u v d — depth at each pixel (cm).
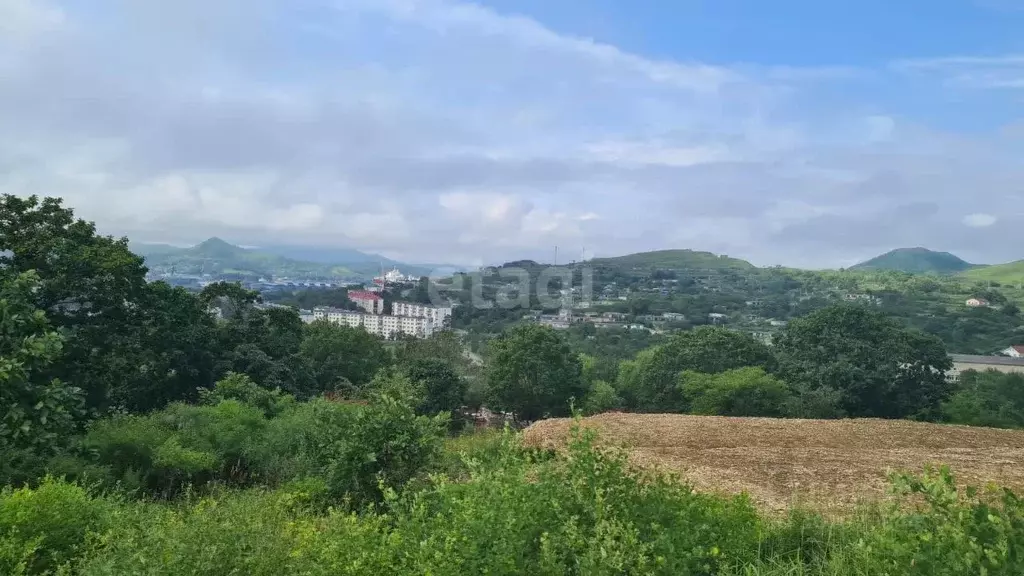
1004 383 4144
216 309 3259
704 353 4088
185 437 1308
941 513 381
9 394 931
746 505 598
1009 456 1295
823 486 972
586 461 502
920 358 3800
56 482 691
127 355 2002
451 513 446
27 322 1001
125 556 424
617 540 407
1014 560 317
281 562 434
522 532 401
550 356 4053
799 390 3628
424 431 944
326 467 965
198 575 405
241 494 921
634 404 4528
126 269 1973
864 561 425
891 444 1395
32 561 502
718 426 1605
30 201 1905
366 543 416
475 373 4778
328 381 4094
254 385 1948
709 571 426
